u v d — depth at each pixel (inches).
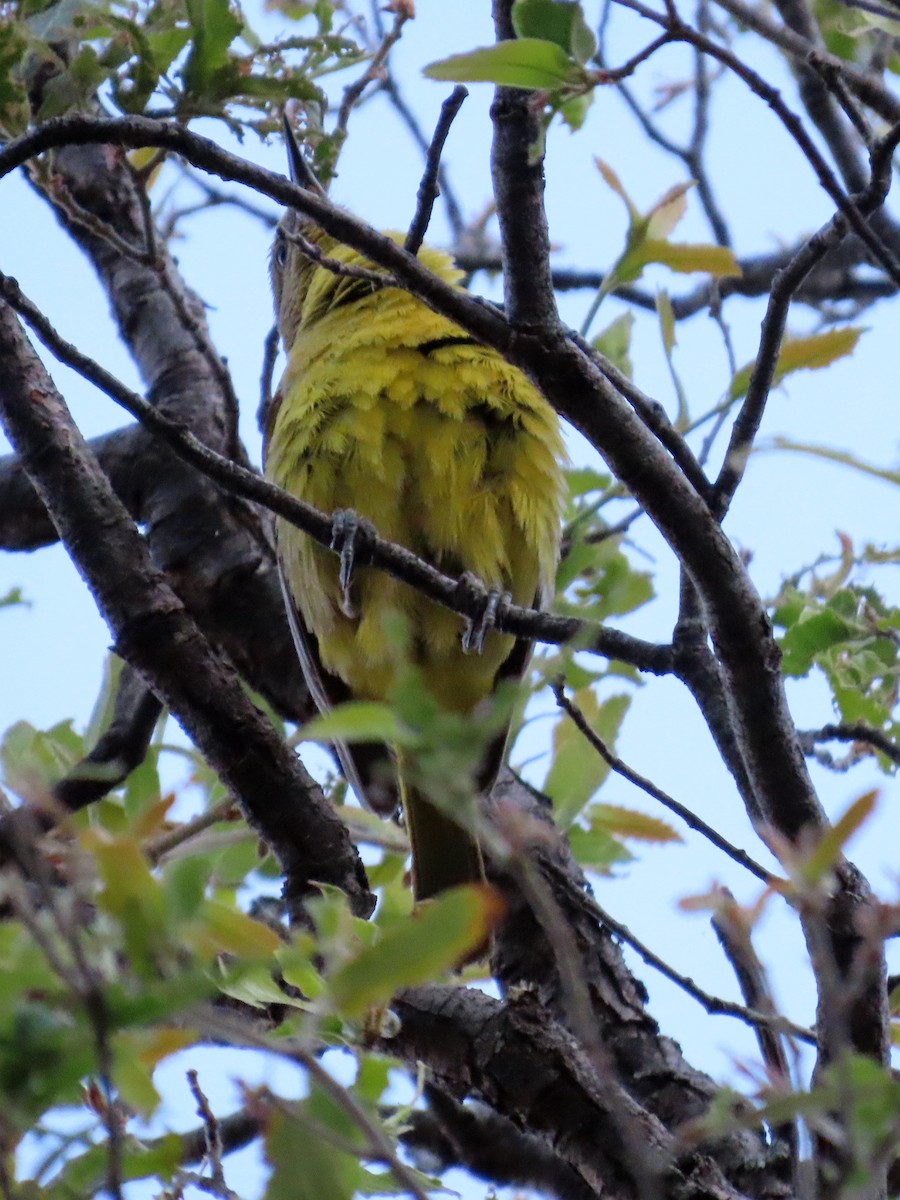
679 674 311.1
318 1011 188.7
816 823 280.8
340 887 340.5
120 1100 201.3
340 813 438.6
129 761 381.1
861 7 339.9
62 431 361.4
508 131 281.9
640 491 284.5
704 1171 300.5
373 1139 187.6
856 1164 182.2
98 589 354.0
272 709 486.0
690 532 283.3
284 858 344.2
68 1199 192.5
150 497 490.6
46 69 384.8
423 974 183.6
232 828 406.3
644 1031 378.0
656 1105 360.2
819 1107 193.3
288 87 358.9
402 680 183.5
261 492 308.2
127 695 387.2
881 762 372.2
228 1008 261.0
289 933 286.4
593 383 284.2
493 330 283.7
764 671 281.7
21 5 352.2
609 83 261.4
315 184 397.4
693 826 318.0
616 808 415.2
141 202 361.1
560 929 193.8
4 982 172.4
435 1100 393.7
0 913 200.5
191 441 302.7
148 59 346.3
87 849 183.9
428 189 305.9
